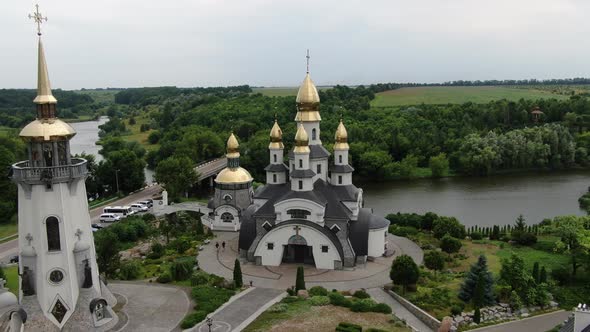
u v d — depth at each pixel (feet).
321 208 292.20
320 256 290.76
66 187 197.36
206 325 212.02
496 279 258.98
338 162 321.32
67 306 197.16
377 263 300.40
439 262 277.23
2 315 209.36
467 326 220.23
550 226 365.40
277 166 336.70
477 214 449.89
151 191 533.96
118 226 348.38
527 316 232.12
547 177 632.38
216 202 387.34
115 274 270.46
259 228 306.76
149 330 206.69
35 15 190.39
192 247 332.39
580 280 270.87
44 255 194.08
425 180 639.76
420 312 226.17
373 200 522.88
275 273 285.23
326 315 221.46
